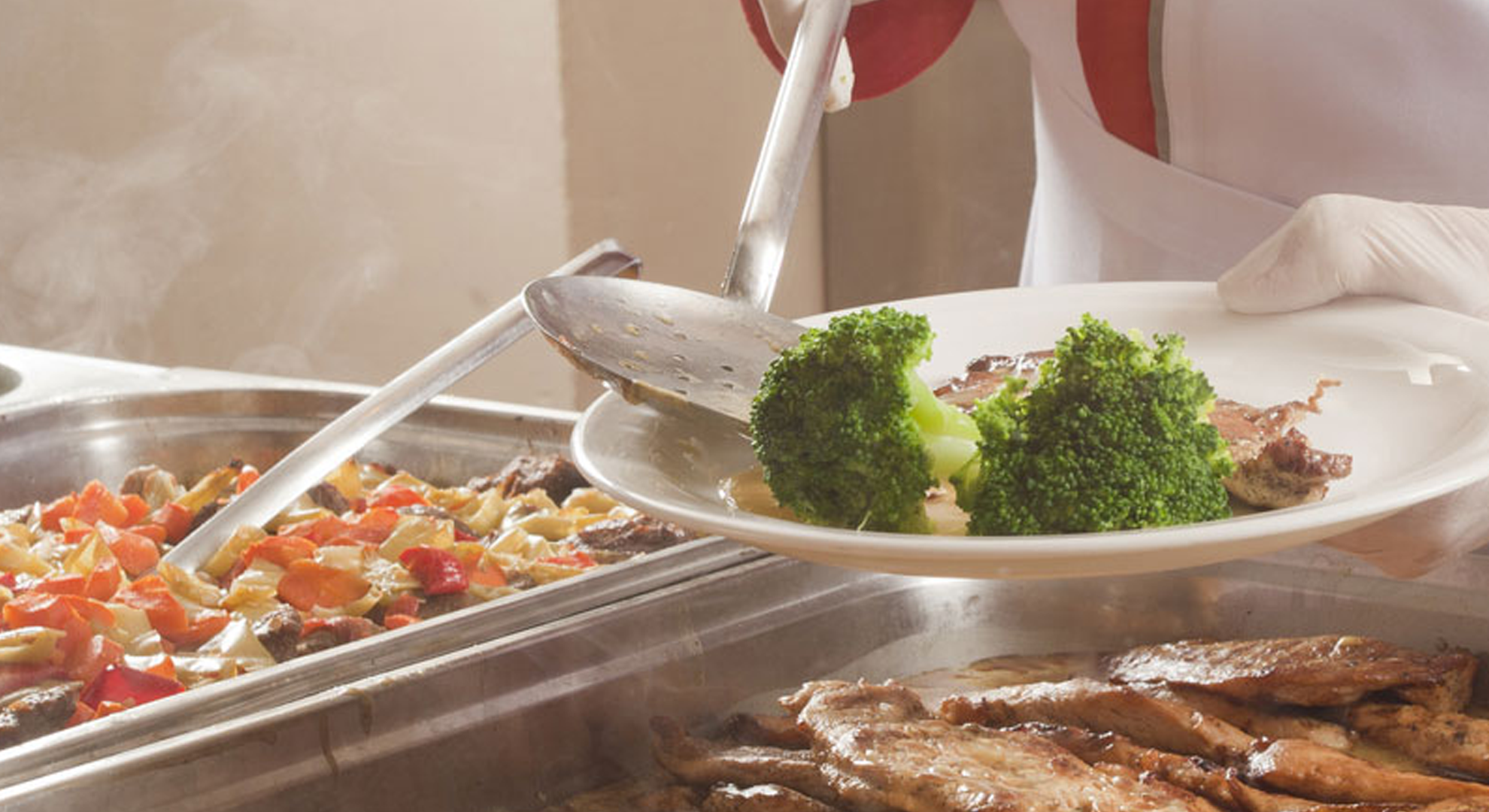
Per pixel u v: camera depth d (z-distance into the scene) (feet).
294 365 13.93
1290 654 4.10
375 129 13.47
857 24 6.37
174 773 3.50
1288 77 5.91
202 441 7.09
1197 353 3.92
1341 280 3.89
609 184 13.34
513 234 13.41
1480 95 5.80
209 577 5.52
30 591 5.19
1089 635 4.70
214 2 13.23
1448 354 3.53
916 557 2.70
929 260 12.73
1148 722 3.97
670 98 13.51
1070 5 6.28
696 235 13.91
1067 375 3.19
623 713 4.26
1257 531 2.68
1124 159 6.42
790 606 4.58
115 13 13.19
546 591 4.33
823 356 3.26
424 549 5.46
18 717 4.24
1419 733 3.87
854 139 12.79
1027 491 3.13
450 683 3.96
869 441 3.19
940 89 12.25
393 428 7.03
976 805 3.46
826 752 3.85
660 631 4.36
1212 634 4.61
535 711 4.10
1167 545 2.65
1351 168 6.01
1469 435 3.16
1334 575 4.45
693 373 3.55
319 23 13.32
